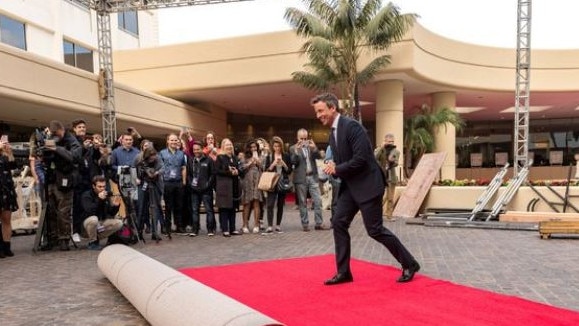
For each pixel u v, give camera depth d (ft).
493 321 10.44
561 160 99.45
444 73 61.00
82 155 24.34
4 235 22.52
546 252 19.92
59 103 43.06
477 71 64.59
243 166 28.76
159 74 64.03
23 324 11.76
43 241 25.25
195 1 48.08
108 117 49.75
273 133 89.81
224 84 61.31
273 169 28.32
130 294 12.30
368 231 14.44
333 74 51.16
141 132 65.26
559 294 13.01
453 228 29.48
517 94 40.73
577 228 23.66
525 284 14.23
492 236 25.29
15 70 37.88
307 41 53.16
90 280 16.66
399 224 32.32
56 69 42.75
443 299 12.36
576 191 34.76
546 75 67.97
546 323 10.24
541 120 101.35
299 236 26.86
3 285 16.22
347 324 10.53
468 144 101.81
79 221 25.14
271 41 59.11
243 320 7.61
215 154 28.09
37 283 16.39
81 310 12.89
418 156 61.72
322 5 47.91
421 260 18.57
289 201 62.64
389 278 15.05
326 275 15.90
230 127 83.76
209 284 15.02
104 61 49.55
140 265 13.23
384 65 50.75
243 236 27.43
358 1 48.39
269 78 59.31
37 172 25.43
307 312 11.57
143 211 26.22
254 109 81.15
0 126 52.21
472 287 13.80
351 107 49.98
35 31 62.90
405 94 69.10
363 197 14.23
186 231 29.68
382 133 59.11
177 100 69.00
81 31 72.49
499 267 16.88
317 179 30.04
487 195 34.94
